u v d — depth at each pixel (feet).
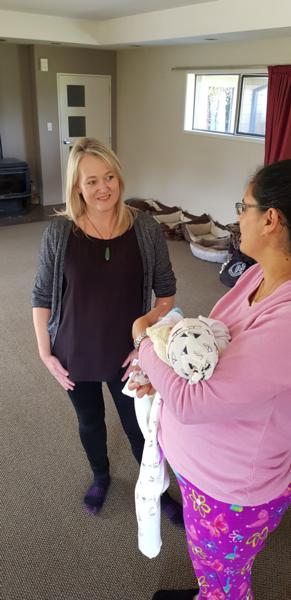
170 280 4.64
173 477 6.08
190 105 18.71
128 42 17.70
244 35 13.92
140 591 4.68
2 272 13.43
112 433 6.94
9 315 10.71
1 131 21.34
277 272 2.45
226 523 2.96
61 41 18.16
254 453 2.61
